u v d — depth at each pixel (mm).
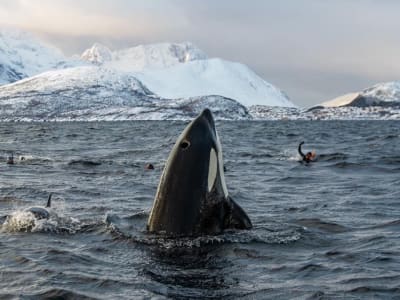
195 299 8945
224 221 12086
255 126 127125
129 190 20906
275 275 10242
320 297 9055
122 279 9938
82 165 30781
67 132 89562
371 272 10406
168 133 81812
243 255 11273
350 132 86250
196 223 11602
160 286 9562
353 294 9234
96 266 10727
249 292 9289
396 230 13859
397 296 9148
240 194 19812
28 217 14164
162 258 11117
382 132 85062
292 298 9008
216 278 10000
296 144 51719
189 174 11516
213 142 11578
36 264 10852
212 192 11586
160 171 28047
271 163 32094
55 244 12305
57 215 14844
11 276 10164
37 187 21391
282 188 21641
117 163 32031
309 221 14883
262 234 12945
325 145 50250
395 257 11391
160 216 11883
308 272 10422
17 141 61000
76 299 9070
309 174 26531
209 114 11930
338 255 11539
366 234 13438
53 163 31969
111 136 72812
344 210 16625
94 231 13359
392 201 18188
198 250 11383
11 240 12625
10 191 20219
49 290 9422
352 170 28109
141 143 54875
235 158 35531
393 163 30406
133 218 14852
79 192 20234
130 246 11922
